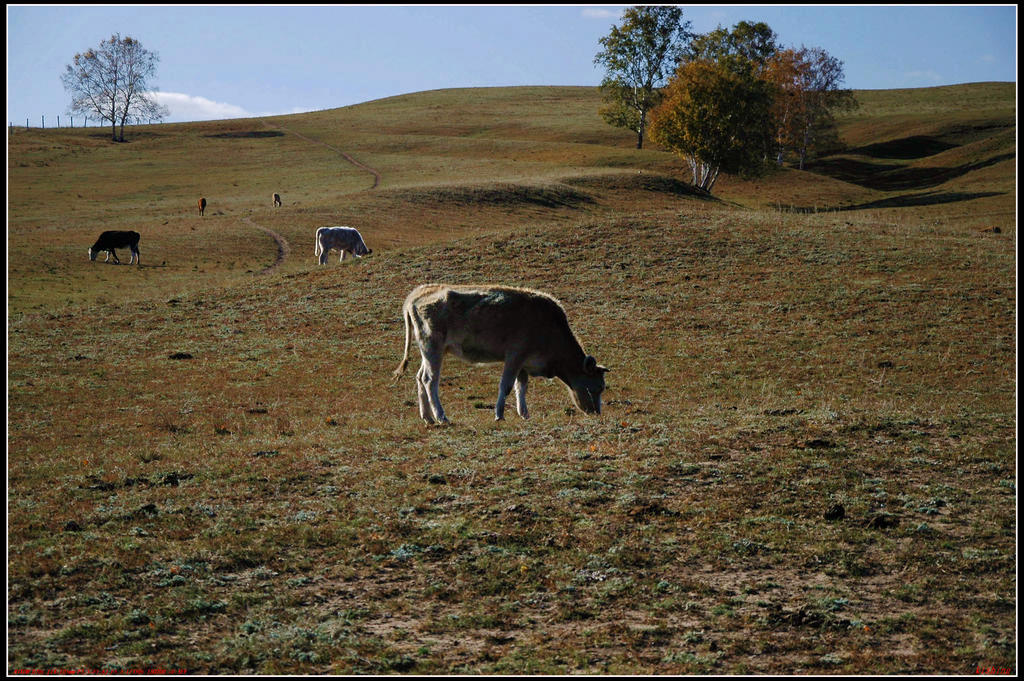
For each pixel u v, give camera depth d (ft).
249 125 440.04
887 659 22.48
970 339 70.59
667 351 72.23
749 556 28.60
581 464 37.27
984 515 31.19
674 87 241.96
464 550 29.37
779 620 24.61
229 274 127.85
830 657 22.61
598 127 396.57
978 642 23.34
